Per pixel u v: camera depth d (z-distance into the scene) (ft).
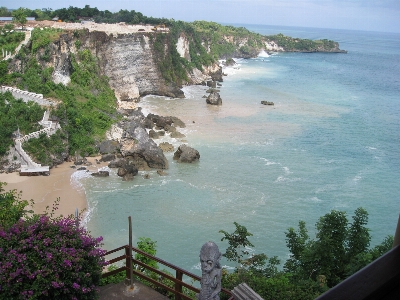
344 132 247.70
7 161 177.27
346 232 76.13
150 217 142.92
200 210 148.56
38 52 224.53
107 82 280.92
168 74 329.31
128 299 42.91
